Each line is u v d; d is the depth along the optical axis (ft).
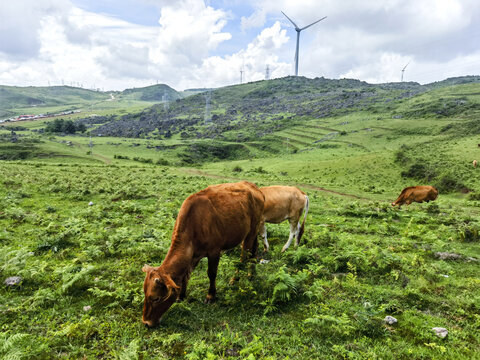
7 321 16.88
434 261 28.32
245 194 21.67
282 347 15.65
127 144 472.44
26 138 449.89
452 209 60.59
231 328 17.11
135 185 72.33
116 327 16.66
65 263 24.61
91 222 37.96
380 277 23.94
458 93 655.35
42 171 97.71
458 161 176.65
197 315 18.16
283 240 33.50
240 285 21.90
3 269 22.07
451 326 17.48
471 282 22.63
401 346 15.71
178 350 15.26
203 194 19.53
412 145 273.54
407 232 38.65
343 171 210.38
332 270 25.50
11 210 37.96
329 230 40.14
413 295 20.81
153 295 15.72
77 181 74.13
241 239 21.31
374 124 475.31
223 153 476.13
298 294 20.68
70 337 15.62
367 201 78.89
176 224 18.04
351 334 16.61
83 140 502.79
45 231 31.40
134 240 29.76
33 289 20.45
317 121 625.00
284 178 135.95
